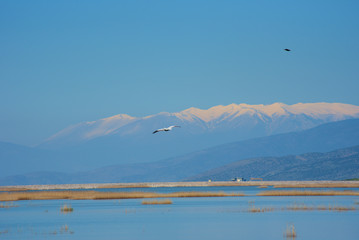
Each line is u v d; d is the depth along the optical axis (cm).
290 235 9175
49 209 14338
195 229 10000
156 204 15725
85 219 11744
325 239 8744
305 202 16200
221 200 17662
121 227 10356
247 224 10600
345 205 14662
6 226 10612
